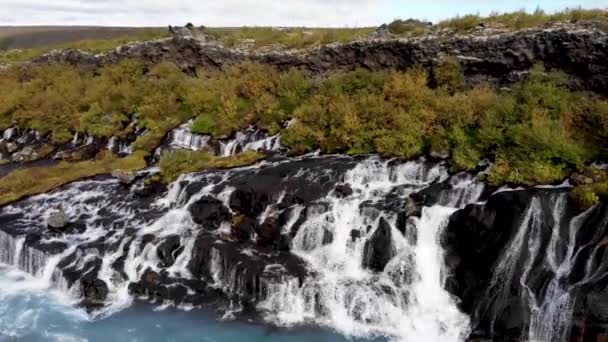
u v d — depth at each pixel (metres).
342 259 23.11
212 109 39.38
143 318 21.34
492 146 25.45
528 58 30.00
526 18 32.47
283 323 20.73
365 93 33.06
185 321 21.05
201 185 28.23
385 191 25.56
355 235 23.34
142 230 25.92
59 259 24.52
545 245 19.80
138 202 28.86
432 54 33.91
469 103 28.12
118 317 21.48
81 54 56.50
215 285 22.95
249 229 24.92
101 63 54.44
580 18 30.06
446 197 23.81
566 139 23.34
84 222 27.36
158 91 44.06
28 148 43.12
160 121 40.84
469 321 19.92
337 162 28.61
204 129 37.41
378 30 38.62
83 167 35.53
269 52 44.00
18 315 21.78
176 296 22.44
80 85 49.91
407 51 35.28
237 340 19.75
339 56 39.41
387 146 28.42
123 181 31.16
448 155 26.75
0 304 22.52
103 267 24.02
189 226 26.03
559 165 22.67
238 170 29.72
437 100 29.61
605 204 19.42
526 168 22.88
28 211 29.19
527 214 20.45
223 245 24.20
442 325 20.02
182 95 42.34
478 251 20.89
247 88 39.53
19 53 68.75
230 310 21.62
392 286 21.52
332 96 34.41
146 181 30.30
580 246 19.09
